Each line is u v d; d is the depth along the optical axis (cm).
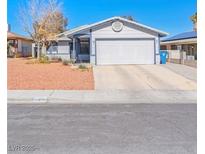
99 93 1552
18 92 1555
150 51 3108
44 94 1502
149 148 642
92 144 674
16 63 3158
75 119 955
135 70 2486
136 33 3088
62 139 716
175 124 877
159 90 1650
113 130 806
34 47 4731
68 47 4325
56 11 4262
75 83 1847
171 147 648
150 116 1005
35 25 3859
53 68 2598
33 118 971
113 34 3078
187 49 4306
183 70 2491
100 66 2844
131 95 1504
